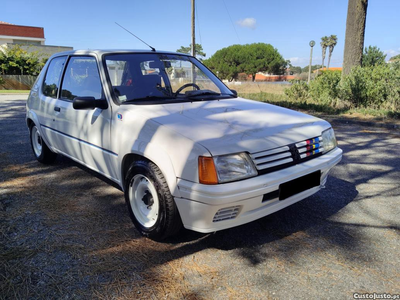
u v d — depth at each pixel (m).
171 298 2.15
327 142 3.15
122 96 3.23
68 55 4.18
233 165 2.40
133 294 2.19
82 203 3.60
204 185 2.35
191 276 2.38
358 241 2.85
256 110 3.27
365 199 3.72
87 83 3.62
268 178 2.47
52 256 2.61
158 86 3.51
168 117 2.84
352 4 11.80
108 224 3.15
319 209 3.47
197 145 2.41
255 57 51.94
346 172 4.65
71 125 3.78
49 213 3.35
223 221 2.46
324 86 12.62
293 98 14.10
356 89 10.88
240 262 2.55
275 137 2.70
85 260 2.56
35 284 2.28
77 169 4.76
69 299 2.14
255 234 2.97
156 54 3.90
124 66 3.51
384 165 4.96
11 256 2.59
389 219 3.25
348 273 2.42
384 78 10.62
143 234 2.85
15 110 11.90
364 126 8.41
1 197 3.73
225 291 2.22
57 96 4.22
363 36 11.98
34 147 5.19
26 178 4.37
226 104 3.43
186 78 3.93
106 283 2.29
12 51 31.05
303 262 2.55
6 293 2.19
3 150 5.85
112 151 3.15
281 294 2.20
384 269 2.46
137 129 2.84
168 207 2.57
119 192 3.92
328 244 2.81
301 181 2.72
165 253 2.67
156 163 2.58
